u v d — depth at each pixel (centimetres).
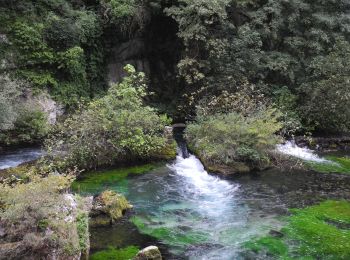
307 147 1488
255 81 1689
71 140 1188
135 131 1235
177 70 1816
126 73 1788
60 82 1528
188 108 1742
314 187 1090
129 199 995
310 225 842
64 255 609
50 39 1491
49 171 1087
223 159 1217
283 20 1742
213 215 914
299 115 1614
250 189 1077
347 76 1511
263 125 1273
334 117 1571
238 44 1620
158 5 1688
